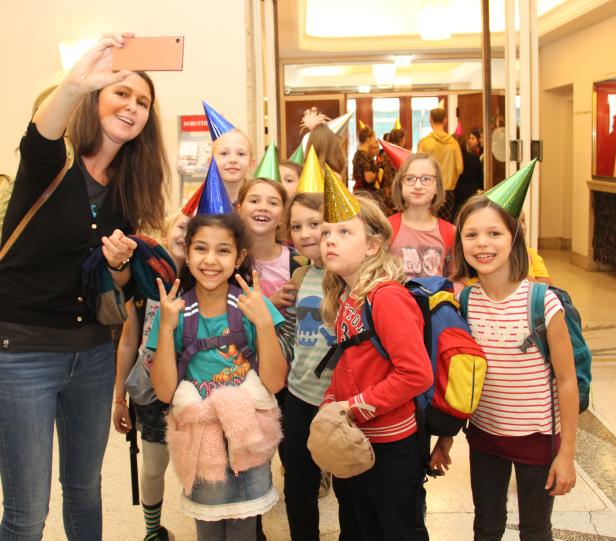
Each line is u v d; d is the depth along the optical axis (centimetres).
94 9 423
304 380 201
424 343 174
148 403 207
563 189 946
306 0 738
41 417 167
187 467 176
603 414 349
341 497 196
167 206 424
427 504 263
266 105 444
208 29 420
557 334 174
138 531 247
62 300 168
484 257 179
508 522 244
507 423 179
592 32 770
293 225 212
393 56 936
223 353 181
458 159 627
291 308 214
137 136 184
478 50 923
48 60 429
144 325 218
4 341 163
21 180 158
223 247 179
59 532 250
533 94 403
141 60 151
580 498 263
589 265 790
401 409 172
